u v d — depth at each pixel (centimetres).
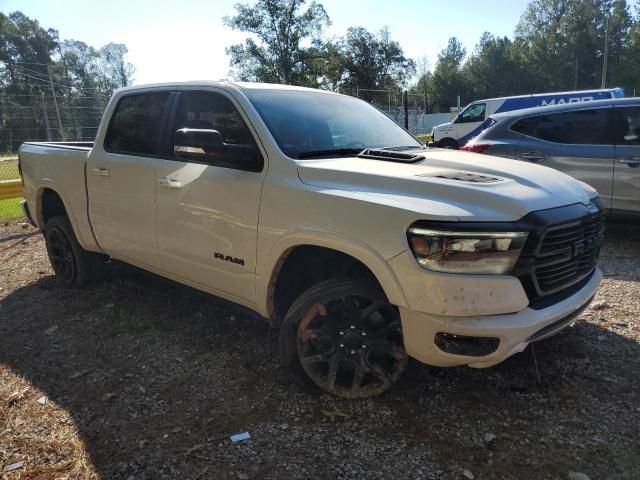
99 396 339
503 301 263
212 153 337
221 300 387
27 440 296
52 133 1928
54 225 535
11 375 370
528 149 700
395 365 308
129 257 449
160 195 395
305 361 318
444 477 257
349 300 307
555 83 7406
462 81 7775
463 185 281
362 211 284
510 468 261
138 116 436
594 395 320
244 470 266
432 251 262
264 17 4850
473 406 313
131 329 438
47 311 486
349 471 263
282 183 321
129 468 270
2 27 6856
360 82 6303
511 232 261
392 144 407
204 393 338
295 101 392
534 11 8675
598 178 648
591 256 328
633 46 6488
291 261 333
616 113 647
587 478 251
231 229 345
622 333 400
